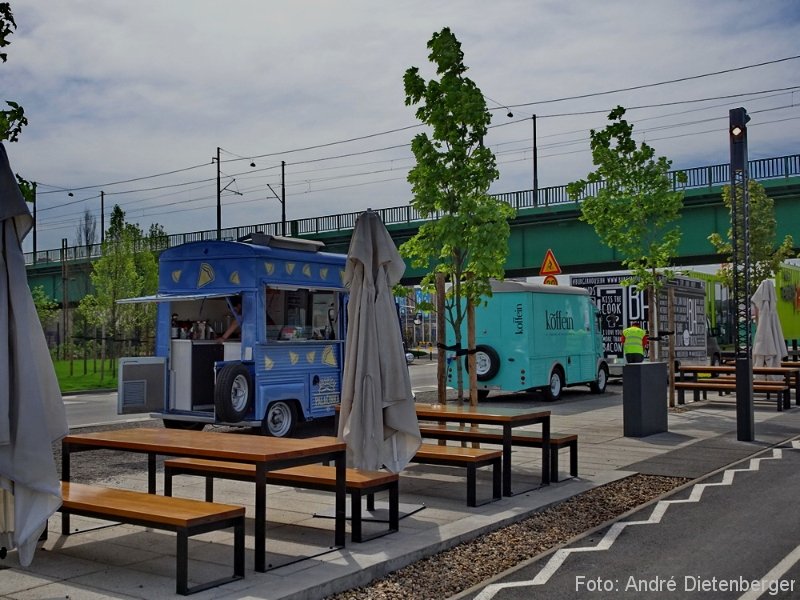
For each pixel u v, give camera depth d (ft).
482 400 74.02
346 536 23.89
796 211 101.50
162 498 20.76
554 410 63.67
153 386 47.19
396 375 26.09
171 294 48.65
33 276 182.80
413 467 36.70
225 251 46.65
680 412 61.16
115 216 127.24
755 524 25.82
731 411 62.13
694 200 103.65
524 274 130.52
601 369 81.10
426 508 27.66
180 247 48.37
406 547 22.36
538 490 30.68
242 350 45.85
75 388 96.37
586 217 63.62
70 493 21.52
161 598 18.02
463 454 28.19
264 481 20.43
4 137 22.57
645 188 61.36
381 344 26.17
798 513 27.32
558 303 73.05
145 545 23.04
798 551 22.72
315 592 18.86
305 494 30.68
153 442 23.86
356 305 26.58
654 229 63.52
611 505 28.60
